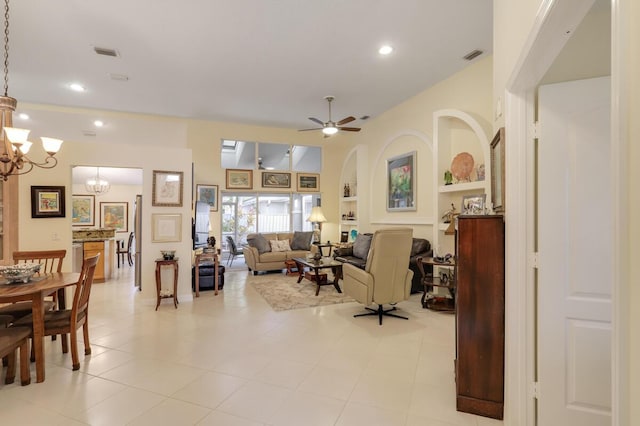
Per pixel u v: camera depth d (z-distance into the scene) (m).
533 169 1.89
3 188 4.39
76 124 6.88
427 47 4.20
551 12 1.25
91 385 2.49
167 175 4.83
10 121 3.04
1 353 2.28
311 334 3.55
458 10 3.43
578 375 1.79
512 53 1.95
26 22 3.55
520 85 1.86
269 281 6.31
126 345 3.26
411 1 3.28
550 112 1.83
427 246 5.43
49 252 3.59
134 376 2.63
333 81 5.27
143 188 4.73
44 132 7.11
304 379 2.59
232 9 3.39
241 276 6.84
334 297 5.09
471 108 4.73
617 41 0.78
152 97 5.87
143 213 4.71
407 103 6.14
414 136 5.97
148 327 3.77
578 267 1.79
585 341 1.78
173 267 4.75
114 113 6.67
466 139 4.95
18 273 2.78
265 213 8.54
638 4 0.74
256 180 8.03
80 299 2.91
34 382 2.53
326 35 3.91
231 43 4.07
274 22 3.63
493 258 2.12
